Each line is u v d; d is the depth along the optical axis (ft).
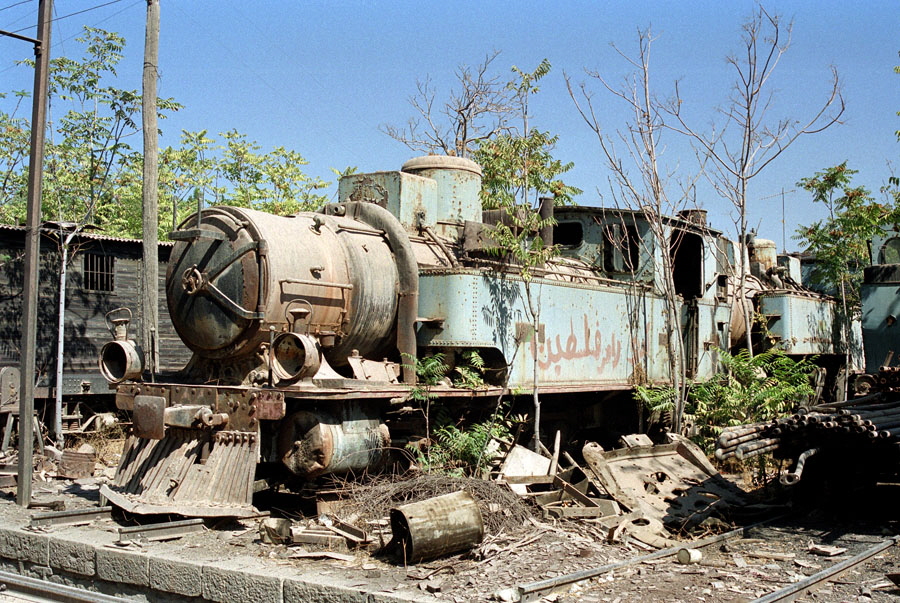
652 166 43.86
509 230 34.04
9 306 43.96
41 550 24.13
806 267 67.92
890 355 39.19
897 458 27.30
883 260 45.91
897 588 20.11
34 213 29.48
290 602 19.49
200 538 23.86
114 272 48.52
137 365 29.04
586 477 29.30
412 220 34.60
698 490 31.17
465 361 32.35
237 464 25.46
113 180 75.97
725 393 41.93
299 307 27.99
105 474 35.96
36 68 29.78
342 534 22.94
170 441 27.12
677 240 44.50
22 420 28.96
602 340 39.40
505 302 33.24
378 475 27.86
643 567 21.58
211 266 28.12
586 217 44.29
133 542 23.02
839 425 26.22
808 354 54.49
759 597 18.99
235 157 91.30
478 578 19.85
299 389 25.31
